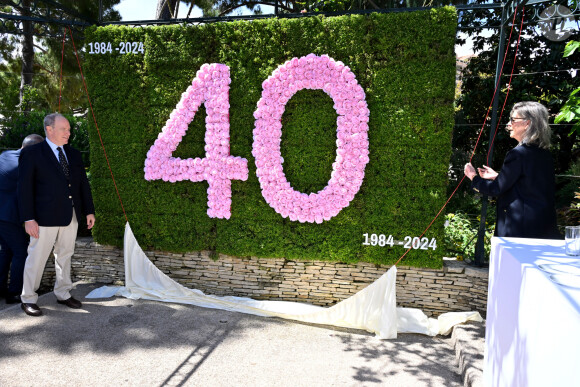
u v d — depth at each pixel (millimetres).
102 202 4953
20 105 11797
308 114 4375
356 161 4215
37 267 4062
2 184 4367
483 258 4273
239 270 4703
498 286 2545
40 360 3312
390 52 4137
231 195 4586
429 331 4070
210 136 4523
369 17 4148
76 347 3539
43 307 4289
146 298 4633
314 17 4266
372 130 4250
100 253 5062
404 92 4137
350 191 4258
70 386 2988
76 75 11555
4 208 4312
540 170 3240
